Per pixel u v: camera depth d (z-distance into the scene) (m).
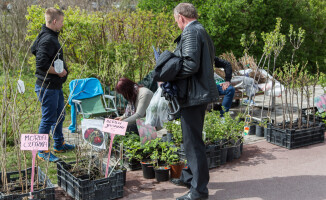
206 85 3.15
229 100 6.41
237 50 11.80
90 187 3.42
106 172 3.60
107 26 7.79
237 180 4.11
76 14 7.39
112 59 7.13
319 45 14.52
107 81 7.14
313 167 4.52
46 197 3.29
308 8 14.14
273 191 3.80
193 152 3.35
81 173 3.76
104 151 3.83
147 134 4.56
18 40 9.72
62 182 3.82
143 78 7.80
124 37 7.84
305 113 6.78
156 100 5.00
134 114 4.59
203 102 3.14
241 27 11.50
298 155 4.99
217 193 3.76
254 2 11.63
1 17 10.20
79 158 3.97
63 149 4.91
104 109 6.08
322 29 14.42
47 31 4.29
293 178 4.16
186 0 11.35
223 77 7.26
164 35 8.31
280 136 5.39
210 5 11.20
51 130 4.86
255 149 5.27
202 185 3.37
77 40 7.39
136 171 4.39
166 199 3.60
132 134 4.82
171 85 3.24
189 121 3.29
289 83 6.03
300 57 13.58
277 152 5.13
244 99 8.43
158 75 3.13
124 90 4.68
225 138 4.76
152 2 11.86
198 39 3.09
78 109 5.90
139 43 7.93
